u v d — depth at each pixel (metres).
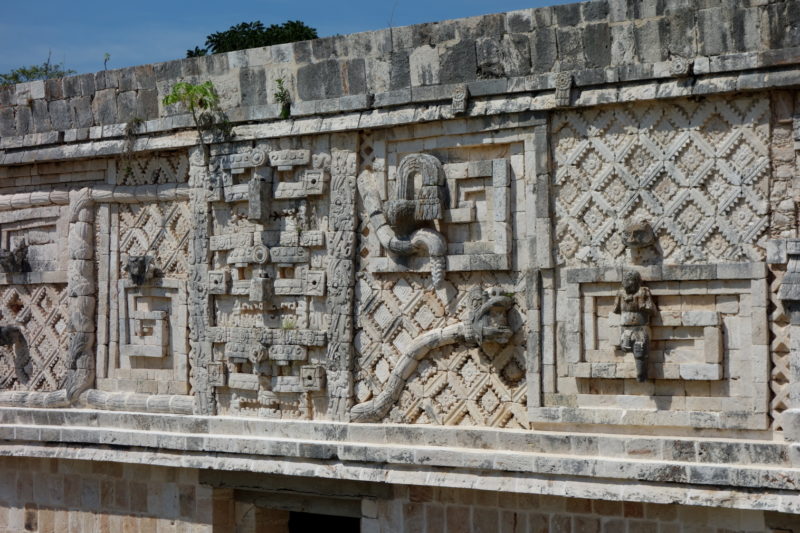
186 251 13.54
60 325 14.58
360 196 12.27
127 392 13.98
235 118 12.85
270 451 12.38
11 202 14.76
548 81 11.04
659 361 10.67
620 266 10.82
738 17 10.22
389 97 11.89
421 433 11.74
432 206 11.59
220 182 13.05
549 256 11.12
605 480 10.70
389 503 12.10
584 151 11.05
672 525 10.70
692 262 10.55
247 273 13.02
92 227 14.28
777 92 10.23
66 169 14.44
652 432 10.74
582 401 11.03
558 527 11.20
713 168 10.48
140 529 13.68
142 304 13.93
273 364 12.73
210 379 13.13
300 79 12.48
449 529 11.75
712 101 10.47
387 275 12.13
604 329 10.96
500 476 11.15
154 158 13.73
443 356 11.85
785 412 10.08
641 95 10.62
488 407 11.59
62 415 14.09
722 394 10.45
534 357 11.23
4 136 14.71
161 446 13.12
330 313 12.36
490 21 11.38
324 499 12.77
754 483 9.97
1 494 14.73
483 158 11.59
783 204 10.19
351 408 12.26
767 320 10.27
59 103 14.23
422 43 11.74
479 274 11.62
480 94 11.40
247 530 13.44
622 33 10.73
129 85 13.67
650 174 10.73
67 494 14.23
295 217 12.62
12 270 14.87
